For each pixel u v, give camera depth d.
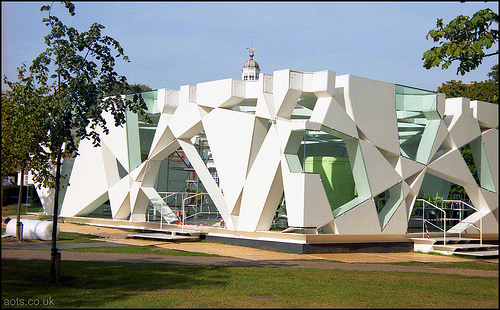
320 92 19.78
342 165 23.72
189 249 19.30
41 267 13.13
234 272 13.36
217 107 22.08
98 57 12.62
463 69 12.39
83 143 29.05
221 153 21.78
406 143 31.55
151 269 13.52
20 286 10.71
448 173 22.91
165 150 24.78
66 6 12.45
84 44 12.42
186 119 23.30
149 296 9.90
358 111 20.47
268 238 20.06
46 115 12.64
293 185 19.25
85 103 12.57
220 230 22.03
